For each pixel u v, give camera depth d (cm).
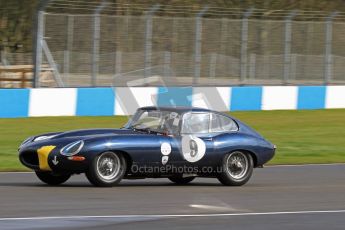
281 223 1808
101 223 1731
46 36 5425
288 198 2280
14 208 1930
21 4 7356
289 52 6062
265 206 2098
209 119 2541
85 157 2308
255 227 1741
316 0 7394
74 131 2470
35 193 2227
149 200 2141
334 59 6206
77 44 5503
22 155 2392
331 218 1905
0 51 7231
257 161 2598
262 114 5431
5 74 6059
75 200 2095
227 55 5922
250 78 5969
